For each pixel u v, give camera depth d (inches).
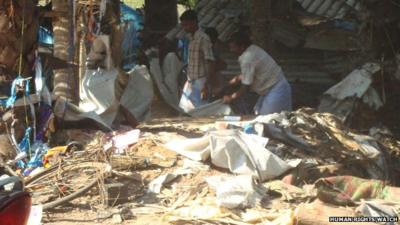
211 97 388.2
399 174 294.8
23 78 246.4
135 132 249.8
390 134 374.3
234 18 616.7
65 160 217.6
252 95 454.3
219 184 199.6
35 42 253.8
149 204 192.4
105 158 218.7
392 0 411.2
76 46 301.7
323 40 606.5
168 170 216.1
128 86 317.4
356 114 393.4
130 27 629.3
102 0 302.2
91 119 265.7
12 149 232.1
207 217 180.1
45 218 179.8
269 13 509.0
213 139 223.6
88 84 291.0
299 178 219.5
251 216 179.0
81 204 189.8
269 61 333.7
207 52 381.7
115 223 177.5
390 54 415.8
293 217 173.3
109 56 296.2
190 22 383.2
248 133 250.7
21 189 110.5
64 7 289.7
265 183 211.5
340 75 597.6
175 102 394.9
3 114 236.4
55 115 260.5
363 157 260.5
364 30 421.1
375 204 187.8
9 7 238.8
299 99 595.8
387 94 409.1
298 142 251.3
